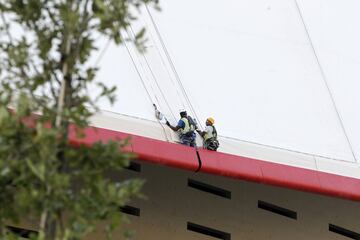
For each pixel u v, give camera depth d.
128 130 54.00
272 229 62.88
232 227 61.12
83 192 25.02
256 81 65.44
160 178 58.81
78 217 24.44
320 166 62.19
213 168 54.75
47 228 24.72
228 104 62.19
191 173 59.97
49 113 25.53
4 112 24.45
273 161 60.12
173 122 57.53
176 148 53.75
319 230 64.88
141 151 52.22
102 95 26.88
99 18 25.94
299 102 66.06
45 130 24.27
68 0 26.39
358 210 67.00
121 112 55.00
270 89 65.56
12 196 25.55
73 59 26.17
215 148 55.66
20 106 25.17
